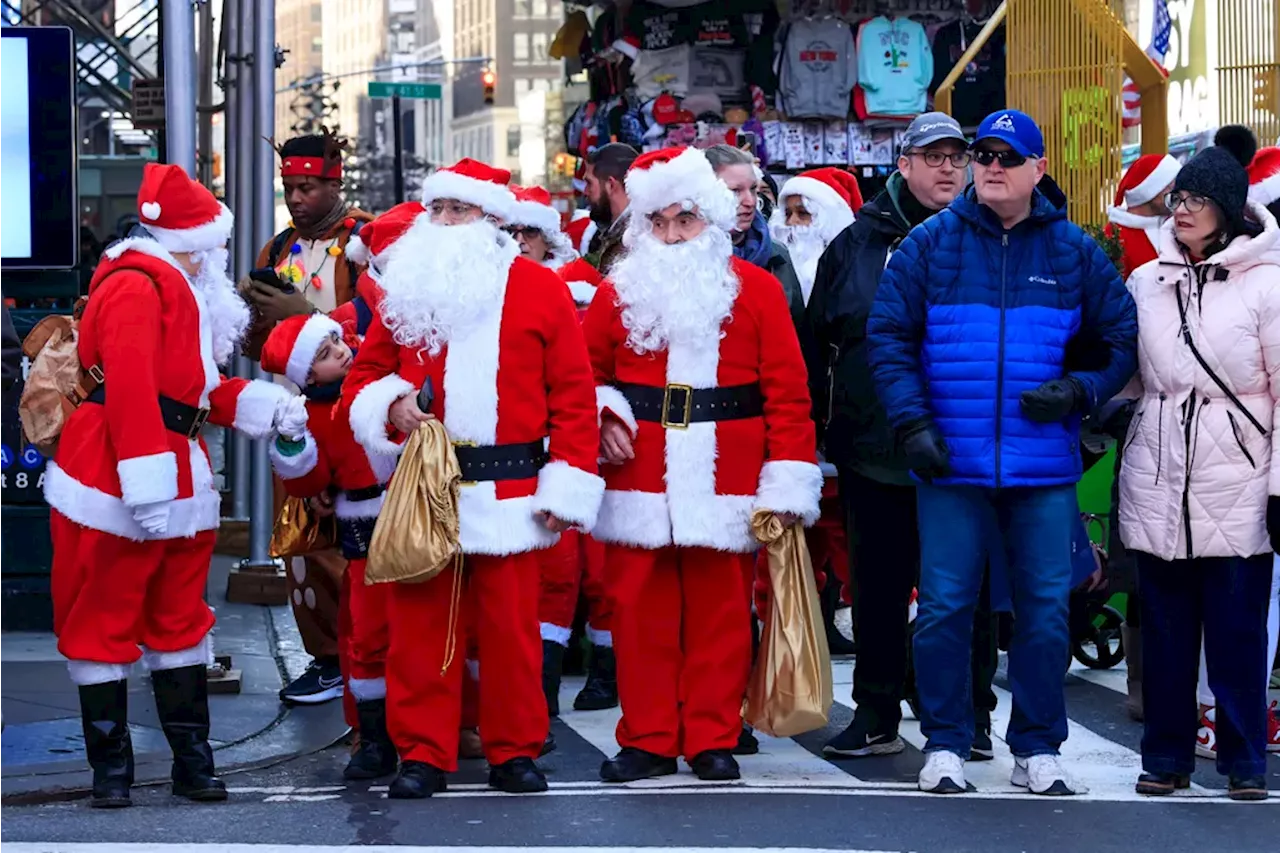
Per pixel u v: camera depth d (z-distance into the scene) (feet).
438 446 23.88
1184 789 24.97
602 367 25.84
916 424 24.14
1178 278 24.64
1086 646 37.01
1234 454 24.25
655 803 23.88
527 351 24.45
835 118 57.21
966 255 24.47
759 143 57.26
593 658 31.73
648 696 25.54
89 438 23.50
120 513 23.41
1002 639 28.22
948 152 26.32
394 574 23.63
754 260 27.55
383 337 24.98
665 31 57.62
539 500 24.31
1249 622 24.41
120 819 23.13
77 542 23.62
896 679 26.96
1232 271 24.43
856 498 26.73
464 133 555.69
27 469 37.70
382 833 22.18
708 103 57.41
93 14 93.35
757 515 25.20
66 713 29.60
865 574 26.73
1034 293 24.35
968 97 57.77
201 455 24.25
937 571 24.67
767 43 57.31
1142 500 24.72
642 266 25.27
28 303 39.75
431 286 24.22
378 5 590.14
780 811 23.35
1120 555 29.53
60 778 25.30
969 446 24.18
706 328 25.17
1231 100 57.36
